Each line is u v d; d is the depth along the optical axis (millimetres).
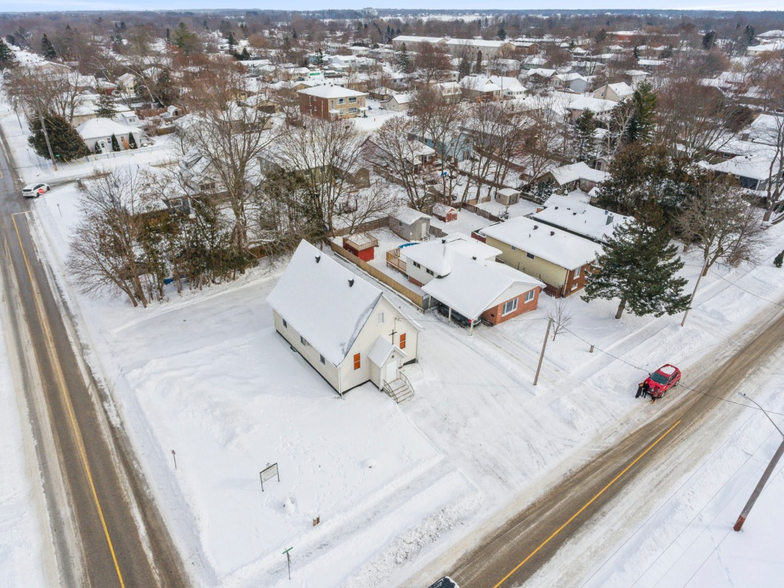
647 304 36938
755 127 82250
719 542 23328
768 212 57250
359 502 24547
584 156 76312
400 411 30172
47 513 24062
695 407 31453
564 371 34250
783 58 138500
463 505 24766
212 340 36656
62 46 169125
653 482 26344
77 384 32375
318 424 29078
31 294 42281
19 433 28547
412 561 22203
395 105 107812
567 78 138875
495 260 48656
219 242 42062
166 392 31203
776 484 26422
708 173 49562
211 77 84875
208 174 50312
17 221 55188
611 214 48719
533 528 23812
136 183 55062
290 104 86250
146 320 39281
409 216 53125
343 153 53500
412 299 41719
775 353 36562
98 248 39812
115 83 119812
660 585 21516
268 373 33094
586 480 26359
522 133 65500
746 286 45531
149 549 22531
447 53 174375
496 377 33562
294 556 22125
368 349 31344
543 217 52500
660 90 91312
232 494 24891
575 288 44000
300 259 36000
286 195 45906
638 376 33938
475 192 66625
